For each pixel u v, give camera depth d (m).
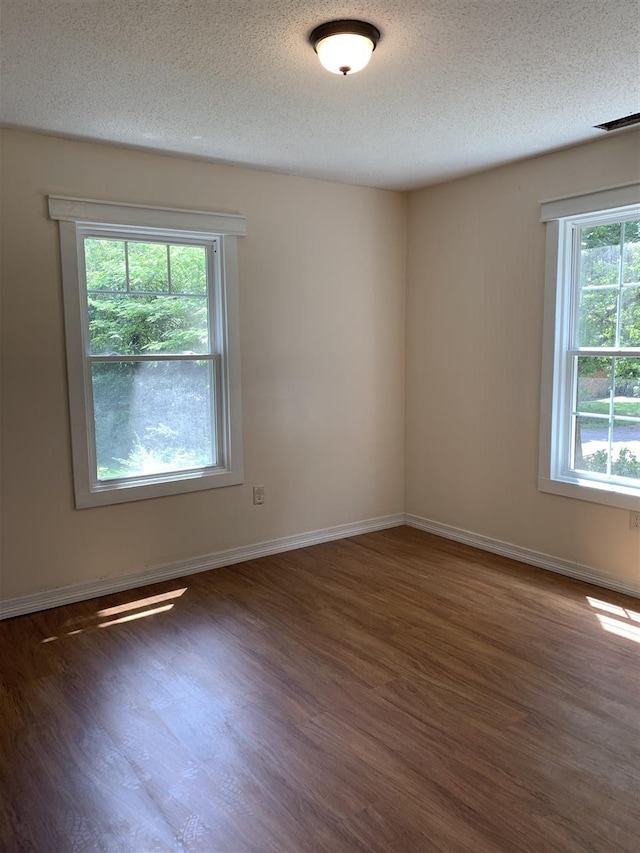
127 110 2.78
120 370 3.52
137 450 3.62
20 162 3.06
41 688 2.54
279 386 4.05
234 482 3.91
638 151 3.14
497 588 3.51
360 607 3.28
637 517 3.31
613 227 3.38
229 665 2.71
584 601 3.31
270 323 3.97
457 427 4.30
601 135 3.21
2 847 1.74
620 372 3.40
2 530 3.16
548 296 3.62
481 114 2.88
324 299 4.19
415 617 3.15
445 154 3.53
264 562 3.98
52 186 3.15
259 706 2.40
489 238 3.94
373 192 4.34
